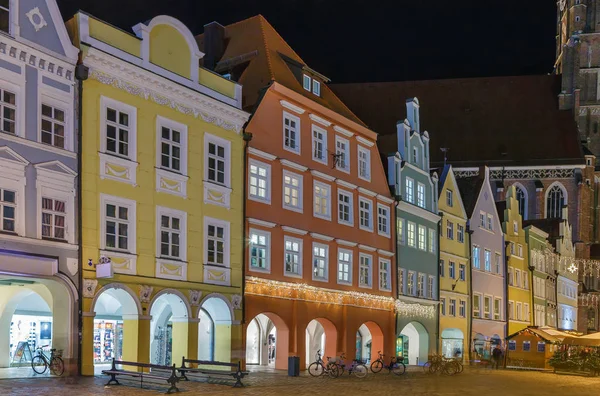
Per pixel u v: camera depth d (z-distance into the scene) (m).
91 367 26.23
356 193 43.56
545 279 74.56
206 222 32.28
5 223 24.14
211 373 26.72
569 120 101.94
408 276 48.34
